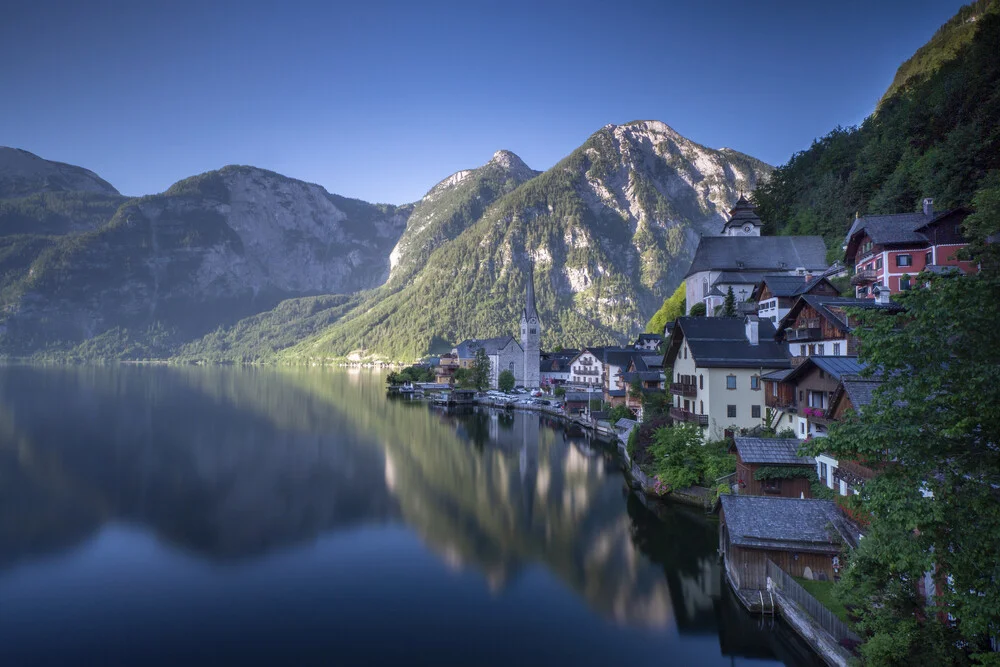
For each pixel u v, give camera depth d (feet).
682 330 203.82
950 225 202.90
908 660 63.41
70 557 142.92
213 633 107.34
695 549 139.44
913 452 53.06
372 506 183.11
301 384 650.43
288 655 99.86
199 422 344.28
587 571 132.77
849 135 467.93
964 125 290.35
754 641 100.32
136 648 102.37
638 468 199.21
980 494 49.98
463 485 207.10
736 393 184.75
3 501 187.11
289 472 226.79
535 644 102.68
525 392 530.68
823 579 102.53
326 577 131.85
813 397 147.84
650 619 111.04
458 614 114.11
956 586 52.65
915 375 54.54
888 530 55.93
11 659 98.68
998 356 50.83
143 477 218.38
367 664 97.19
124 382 627.46
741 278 349.00
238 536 157.38
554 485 206.18
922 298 54.75
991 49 330.54
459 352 650.02
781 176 511.40
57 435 297.33
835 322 154.30
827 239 372.17
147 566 138.41
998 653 50.78
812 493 127.95
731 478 158.92
